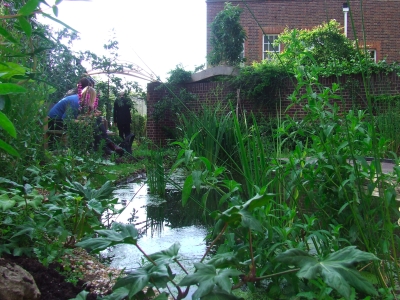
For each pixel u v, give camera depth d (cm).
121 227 135
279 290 179
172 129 1127
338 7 1349
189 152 183
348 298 102
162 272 121
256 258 153
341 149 220
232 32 1191
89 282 190
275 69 1000
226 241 196
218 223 138
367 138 202
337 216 226
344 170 217
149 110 1171
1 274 145
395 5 1363
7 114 230
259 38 1392
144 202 439
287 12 1373
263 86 1005
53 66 774
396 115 580
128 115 1084
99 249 123
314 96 215
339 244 218
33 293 151
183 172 662
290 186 221
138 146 1145
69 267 202
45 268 187
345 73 872
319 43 975
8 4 235
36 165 285
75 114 514
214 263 125
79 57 830
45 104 302
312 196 212
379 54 1371
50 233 200
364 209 190
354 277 108
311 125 230
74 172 347
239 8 1193
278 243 177
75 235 228
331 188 216
